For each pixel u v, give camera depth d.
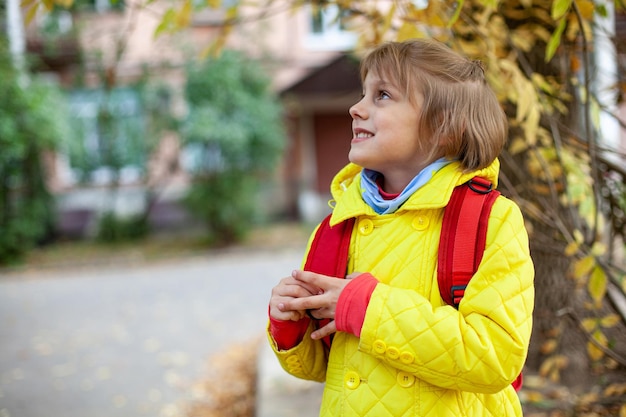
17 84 10.89
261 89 12.30
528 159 2.55
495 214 1.27
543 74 2.58
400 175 1.38
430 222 1.31
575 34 2.28
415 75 1.31
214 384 4.76
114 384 4.92
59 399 4.62
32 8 2.25
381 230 1.33
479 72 1.38
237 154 12.06
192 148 12.27
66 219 13.77
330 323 1.31
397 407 1.26
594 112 2.26
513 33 2.38
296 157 15.68
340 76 12.90
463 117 1.30
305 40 14.92
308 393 3.56
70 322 7.08
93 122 13.02
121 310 7.56
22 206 11.70
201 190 12.13
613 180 2.46
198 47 12.28
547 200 2.51
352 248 1.37
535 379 2.87
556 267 2.79
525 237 1.29
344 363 1.34
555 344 2.62
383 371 1.28
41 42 12.72
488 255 1.24
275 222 14.70
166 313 7.30
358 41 2.69
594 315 2.75
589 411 2.48
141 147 12.96
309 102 14.72
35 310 7.78
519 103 1.92
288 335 1.39
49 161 13.23
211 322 6.78
